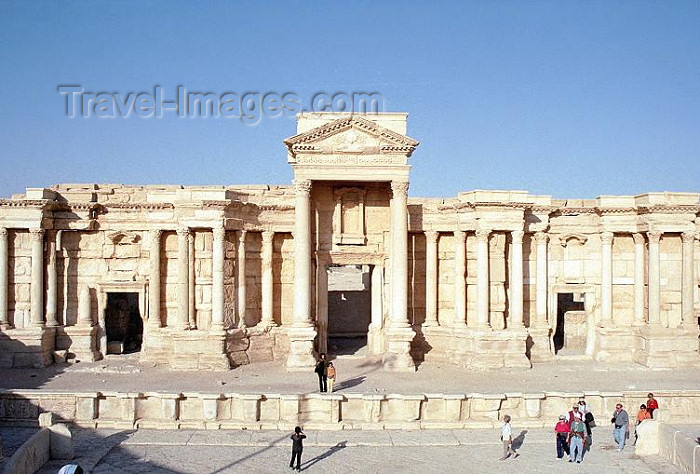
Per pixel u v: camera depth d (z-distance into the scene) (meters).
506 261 45.12
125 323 52.84
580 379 39.56
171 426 30.91
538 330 46.22
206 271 44.09
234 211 44.62
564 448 27.03
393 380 38.94
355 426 31.09
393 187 43.06
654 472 25.52
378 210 47.12
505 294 44.88
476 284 44.47
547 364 45.03
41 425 26.88
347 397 31.75
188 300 43.78
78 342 46.06
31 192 44.81
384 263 47.19
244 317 45.22
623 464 26.45
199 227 43.53
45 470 25.11
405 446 28.73
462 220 45.25
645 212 45.50
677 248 46.06
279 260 47.47
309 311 43.38
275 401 31.66
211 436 29.81
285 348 46.28
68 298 46.75
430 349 46.59
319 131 42.47
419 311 47.72
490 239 44.72
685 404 32.62
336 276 92.25
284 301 47.41
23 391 31.36
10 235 45.38
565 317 53.03
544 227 46.38
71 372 41.50
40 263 45.03
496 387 36.81
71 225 46.12
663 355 44.19
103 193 47.25
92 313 47.00
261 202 46.81
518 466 26.27
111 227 46.84
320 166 42.91
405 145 42.69
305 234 43.12
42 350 43.88
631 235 47.44
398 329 42.59
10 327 44.91
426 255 47.34
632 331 46.50
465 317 45.50
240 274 45.03
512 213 43.78
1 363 43.38
